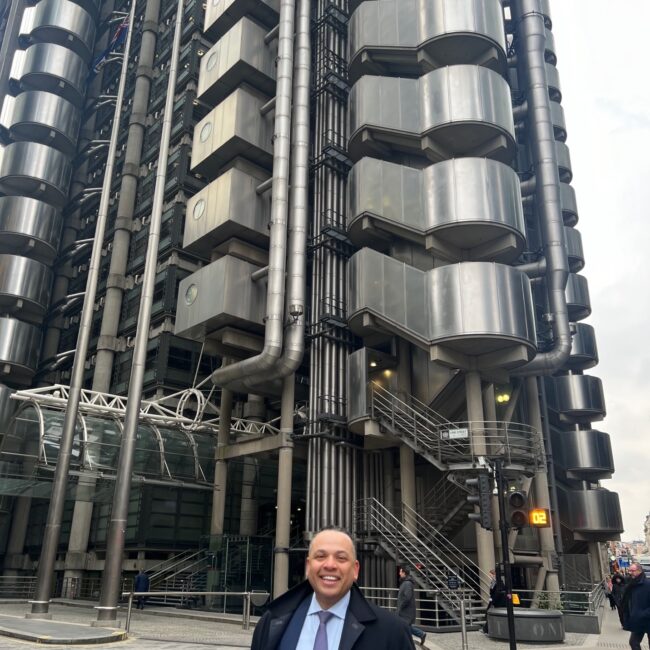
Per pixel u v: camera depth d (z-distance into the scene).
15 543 47.50
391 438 26.86
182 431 34.50
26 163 58.00
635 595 9.63
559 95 44.94
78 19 67.38
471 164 27.42
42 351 58.25
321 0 36.41
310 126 34.88
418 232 27.75
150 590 30.52
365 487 28.89
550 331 33.28
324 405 28.81
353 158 32.25
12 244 56.56
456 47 30.19
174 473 32.38
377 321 27.89
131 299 50.53
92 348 52.69
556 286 31.44
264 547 28.28
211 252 34.44
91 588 40.16
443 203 27.28
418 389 29.62
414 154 31.25
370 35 32.00
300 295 28.89
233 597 26.81
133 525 37.28
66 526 43.56
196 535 39.38
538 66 34.81
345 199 32.50
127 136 59.59
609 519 37.47
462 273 25.69
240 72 35.00
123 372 48.00
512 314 25.27
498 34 30.23
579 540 38.97
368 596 25.17
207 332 32.12
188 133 50.62
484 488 13.14
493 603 18.92
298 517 43.69
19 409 29.16
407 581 14.64
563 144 44.28
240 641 15.52
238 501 42.28
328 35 35.00
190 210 34.72
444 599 20.91
